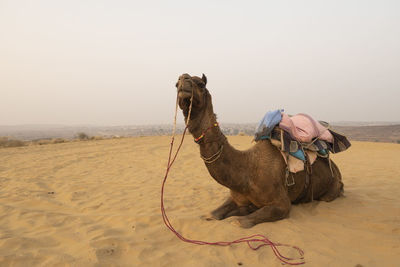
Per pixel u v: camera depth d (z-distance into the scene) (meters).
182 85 3.71
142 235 4.12
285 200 4.55
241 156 4.41
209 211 5.45
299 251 3.48
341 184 6.05
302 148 4.82
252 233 4.02
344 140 5.52
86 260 3.26
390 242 3.70
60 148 19.38
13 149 19.36
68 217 5.10
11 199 6.39
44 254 3.48
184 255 3.47
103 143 23.19
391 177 8.61
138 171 10.28
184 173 9.95
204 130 4.02
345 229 4.19
